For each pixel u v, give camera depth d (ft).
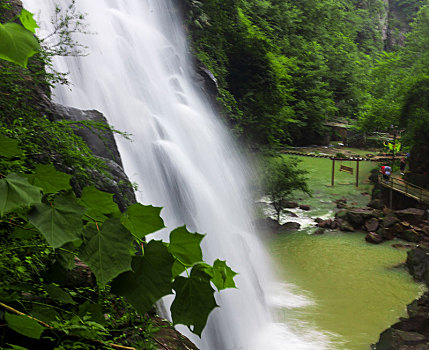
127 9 104.88
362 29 311.88
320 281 69.82
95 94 80.53
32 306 3.73
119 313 16.98
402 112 125.70
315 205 111.14
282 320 57.93
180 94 98.89
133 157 75.82
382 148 190.29
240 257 70.08
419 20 172.45
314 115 183.32
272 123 126.72
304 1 221.46
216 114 110.11
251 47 130.52
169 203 75.56
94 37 86.99
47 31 73.61
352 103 227.40
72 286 16.26
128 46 93.86
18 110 27.71
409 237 87.61
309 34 219.61
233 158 105.29
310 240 87.76
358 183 133.18
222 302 53.36
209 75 113.09
